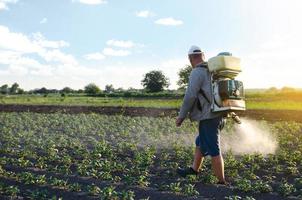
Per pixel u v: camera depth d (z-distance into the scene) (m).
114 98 68.38
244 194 9.37
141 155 13.70
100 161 13.16
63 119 28.72
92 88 100.94
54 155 13.67
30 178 10.55
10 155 14.59
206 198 9.06
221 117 9.42
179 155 13.67
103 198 9.02
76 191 9.78
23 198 9.30
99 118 29.34
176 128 22.52
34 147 16.30
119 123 25.75
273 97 60.00
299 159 13.14
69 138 19.19
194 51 9.55
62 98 68.06
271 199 9.07
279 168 11.87
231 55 9.25
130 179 10.40
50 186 10.20
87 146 16.84
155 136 19.61
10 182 10.54
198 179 10.41
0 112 36.44
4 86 120.50
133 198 9.13
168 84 105.25
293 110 30.69
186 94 9.34
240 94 9.23
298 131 21.38
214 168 9.78
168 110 33.66
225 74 9.12
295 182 10.41
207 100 9.27
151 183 10.43
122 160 13.52
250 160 12.87
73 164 13.00
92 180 10.79
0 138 19.06
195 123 24.27
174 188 9.58
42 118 29.25
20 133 20.50
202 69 9.34
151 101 54.22
